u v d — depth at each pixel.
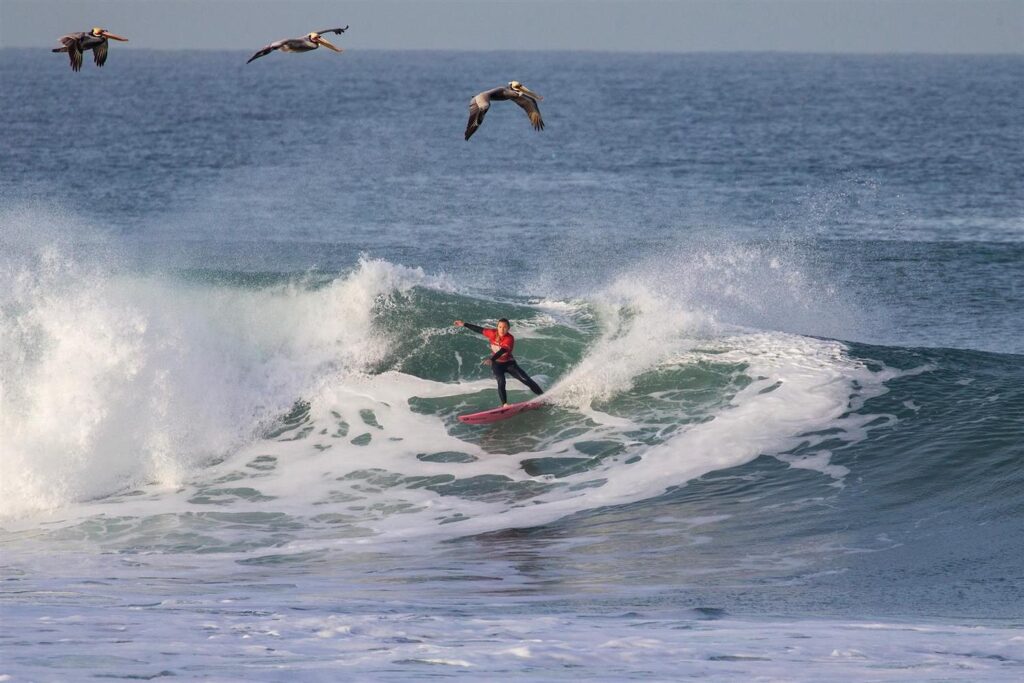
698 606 37.50
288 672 24.08
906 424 59.62
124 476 57.44
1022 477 52.03
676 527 48.66
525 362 71.19
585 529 48.91
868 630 32.59
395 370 70.62
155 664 24.80
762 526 48.41
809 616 35.94
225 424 63.62
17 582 41.56
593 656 27.22
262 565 44.91
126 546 48.31
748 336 73.19
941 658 27.88
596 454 58.72
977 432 57.78
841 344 72.12
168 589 40.19
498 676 24.38
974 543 45.19
